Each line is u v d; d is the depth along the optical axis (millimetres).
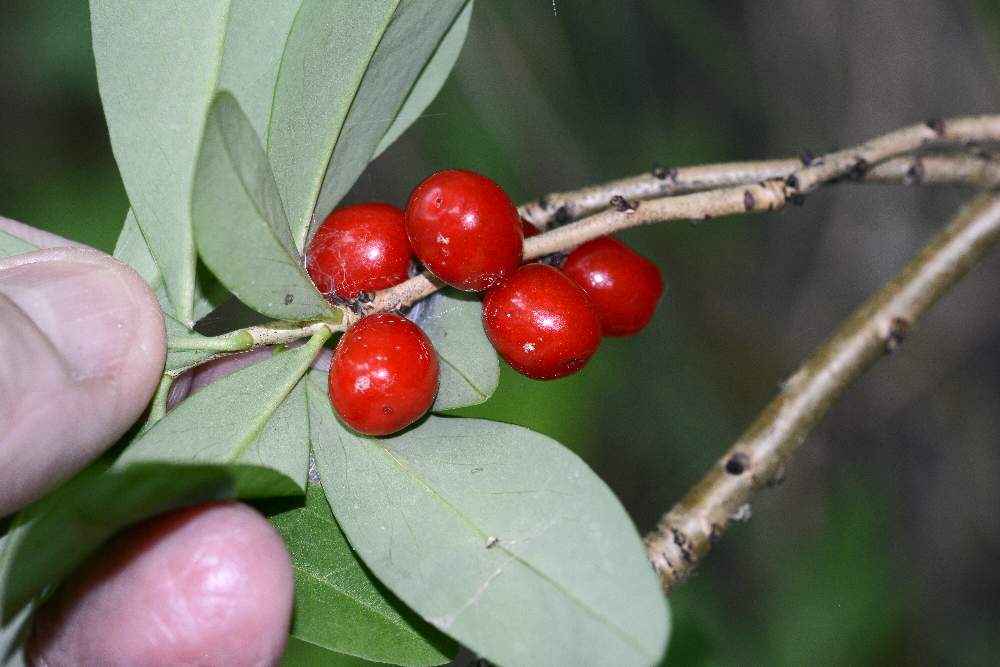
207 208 163
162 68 179
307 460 173
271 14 180
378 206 183
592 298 186
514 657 165
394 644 179
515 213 176
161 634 177
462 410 287
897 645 324
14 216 341
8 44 341
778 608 325
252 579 178
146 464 163
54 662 181
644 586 164
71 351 181
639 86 358
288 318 175
